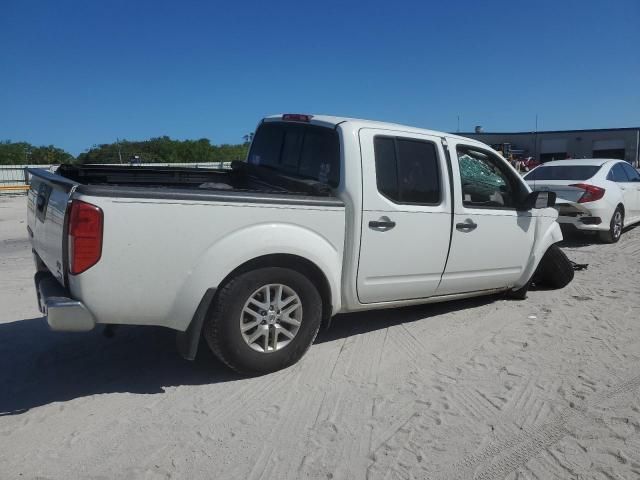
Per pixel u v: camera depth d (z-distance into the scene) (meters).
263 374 4.23
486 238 5.44
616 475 3.04
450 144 5.14
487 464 3.13
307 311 4.29
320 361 4.53
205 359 4.54
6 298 6.50
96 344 4.89
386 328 5.38
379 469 3.07
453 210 5.09
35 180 4.56
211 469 3.04
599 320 5.65
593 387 4.09
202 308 3.80
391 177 4.69
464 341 5.04
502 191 5.81
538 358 4.64
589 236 11.42
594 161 11.05
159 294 3.68
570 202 10.14
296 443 3.31
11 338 5.05
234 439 3.34
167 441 3.31
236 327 3.98
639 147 48.41
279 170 5.24
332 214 4.32
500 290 6.04
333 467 3.08
